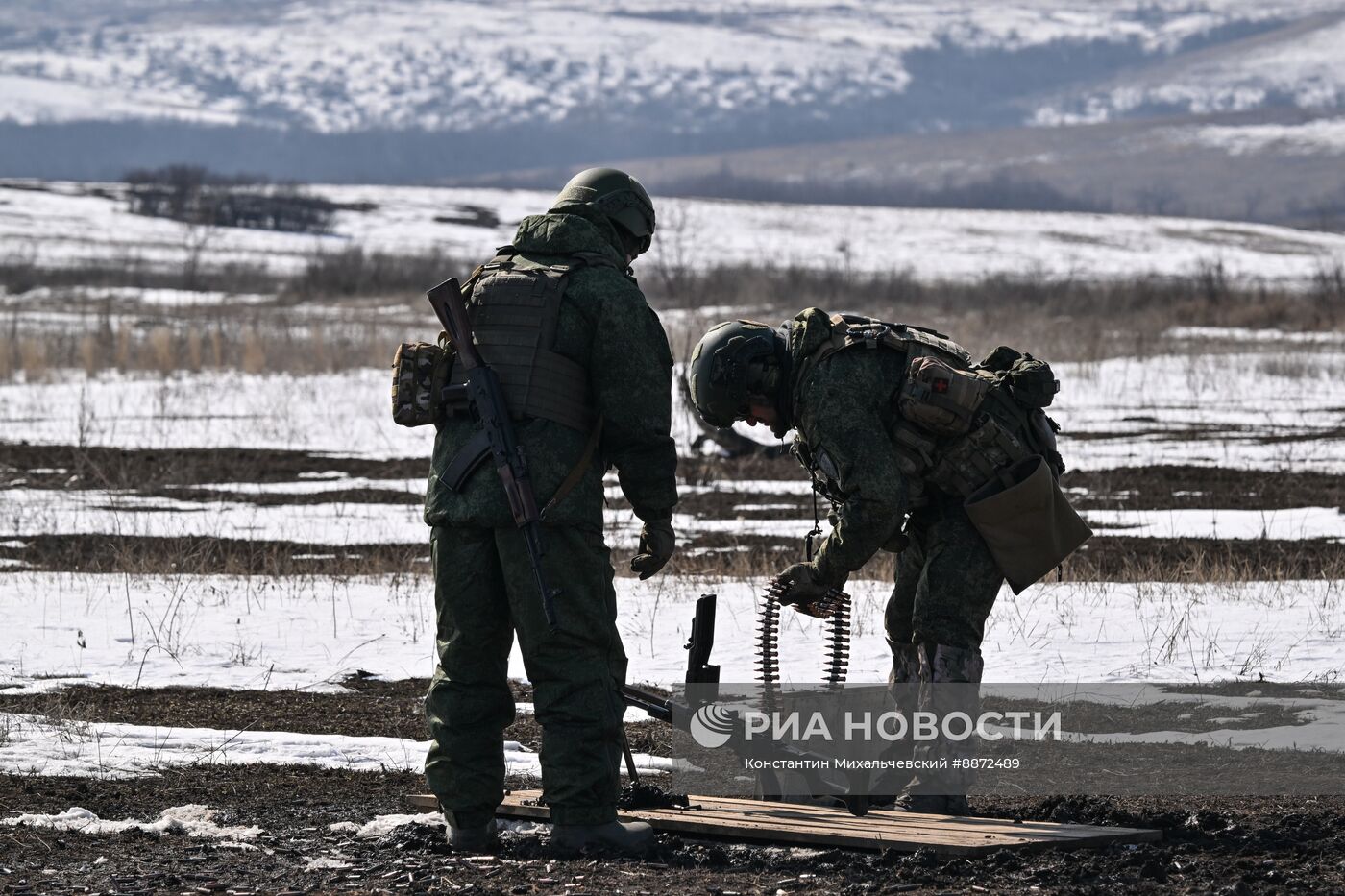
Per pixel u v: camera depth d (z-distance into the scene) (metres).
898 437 12.38
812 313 12.56
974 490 12.49
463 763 11.53
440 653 11.70
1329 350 80.00
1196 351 77.25
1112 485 38.41
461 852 11.45
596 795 11.32
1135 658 19.05
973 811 12.80
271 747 15.59
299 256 195.62
